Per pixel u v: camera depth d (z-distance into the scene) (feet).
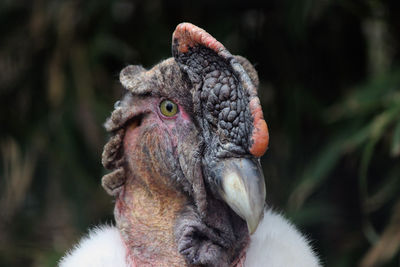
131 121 16.63
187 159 15.44
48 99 32.53
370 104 26.76
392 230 26.53
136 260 16.26
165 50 31.94
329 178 31.81
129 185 16.79
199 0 31.89
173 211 16.30
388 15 29.35
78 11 32.04
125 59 32.48
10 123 33.78
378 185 30.35
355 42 32.40
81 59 31.65
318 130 32.22
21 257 33.19
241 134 13.82
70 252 17.43
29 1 33.58
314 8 30.17
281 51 32.48
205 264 15.85
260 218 13.78
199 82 14.73
